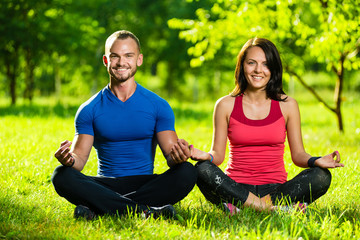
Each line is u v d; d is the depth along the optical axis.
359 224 5.20
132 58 5.69
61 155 5.22
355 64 14.77
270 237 4.63
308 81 50.06
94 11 37.28
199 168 5.72
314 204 6.10
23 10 25.23
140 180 5.81
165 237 4.75
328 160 5.72
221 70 45.34
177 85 56.66
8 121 15.36
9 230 4.84
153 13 48.81
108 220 5.29
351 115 23.42
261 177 6.03
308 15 23.59
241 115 6.06
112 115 5.77
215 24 15.89
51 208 5.87
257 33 15.09
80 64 42.91
